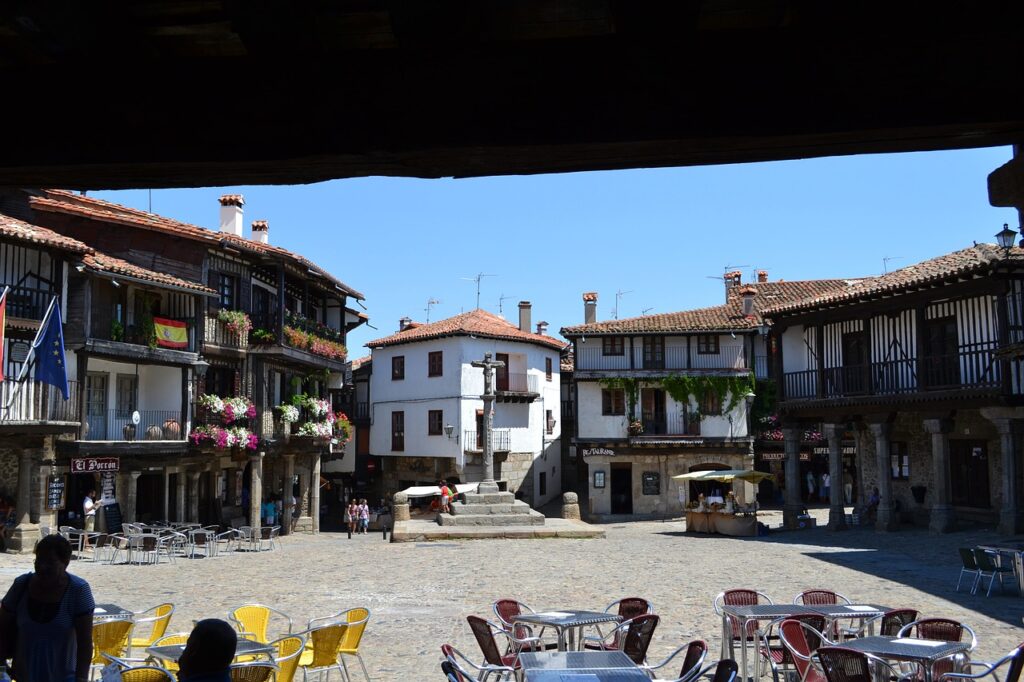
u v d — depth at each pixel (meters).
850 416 29.02
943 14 2.80
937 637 8.25
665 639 12.09
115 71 3.15
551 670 6.80
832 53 2.88
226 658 4.84
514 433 46.12
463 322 45.72
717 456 42.91
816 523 34.78
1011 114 2.83
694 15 2.80
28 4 2.77
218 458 32.81
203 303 29.53
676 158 3.15
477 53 3.00
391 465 48.00
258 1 2.76
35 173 3.29
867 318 27.61
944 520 25.00
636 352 43.69
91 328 25.00
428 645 11.99
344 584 18.19
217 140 3.14
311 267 35.03
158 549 23.34
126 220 28.22
